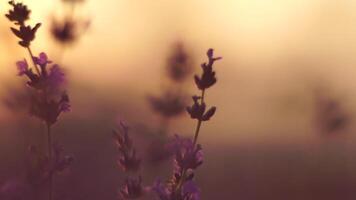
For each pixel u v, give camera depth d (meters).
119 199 0.46
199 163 0.45
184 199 0.44
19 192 0.46
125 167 0.46
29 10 0.50
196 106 0.46
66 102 0.47
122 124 0.46
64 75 0.48
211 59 0.46
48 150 0.47
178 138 0.45
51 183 0.46
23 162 0.47
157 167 0.47
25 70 0.48
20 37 0.49
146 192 0.45
